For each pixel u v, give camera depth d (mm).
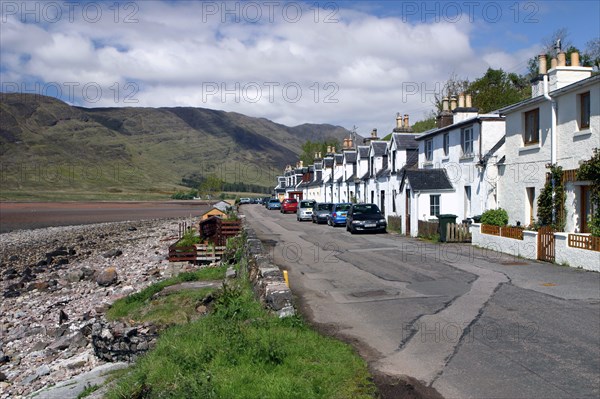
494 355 6961
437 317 9094
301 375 6020
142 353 10758
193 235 23500
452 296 10867
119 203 106062
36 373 10961
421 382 6066
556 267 14375
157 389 6055
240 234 21781
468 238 22219
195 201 113312
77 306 17234
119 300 15992
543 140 18297
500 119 22812
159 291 14828
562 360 6695
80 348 12719
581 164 15664
